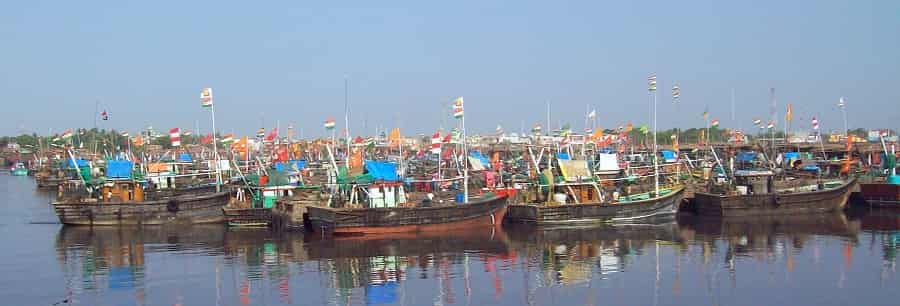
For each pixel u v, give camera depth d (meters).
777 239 49.88
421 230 53.62
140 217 59.84
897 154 95.88
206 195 62.50
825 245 47.19
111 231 56.88
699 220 60.44
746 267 40.78
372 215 52.31
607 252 45.72
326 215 52.16
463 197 58.47
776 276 38.47
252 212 57.16
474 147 141.00
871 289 35.53
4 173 169.75
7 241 52.03
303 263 42.75
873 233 51.72
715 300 34.00
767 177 65.25
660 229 55.44
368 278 38.88
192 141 169.25
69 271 41.28
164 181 71.94
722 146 120.19
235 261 43.56
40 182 110.44
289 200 56.78
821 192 63.12
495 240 50.44
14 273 40.88
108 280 38.97
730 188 65.62
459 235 52.72
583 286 36.81
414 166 102.12
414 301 34.22
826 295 34.59
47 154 166.88
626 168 77.44
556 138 110.94
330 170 63.06
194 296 35.50
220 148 137.12
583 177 61.09
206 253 46.31
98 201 60.34
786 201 62.44
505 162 104.69
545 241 49.94
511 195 63.25
